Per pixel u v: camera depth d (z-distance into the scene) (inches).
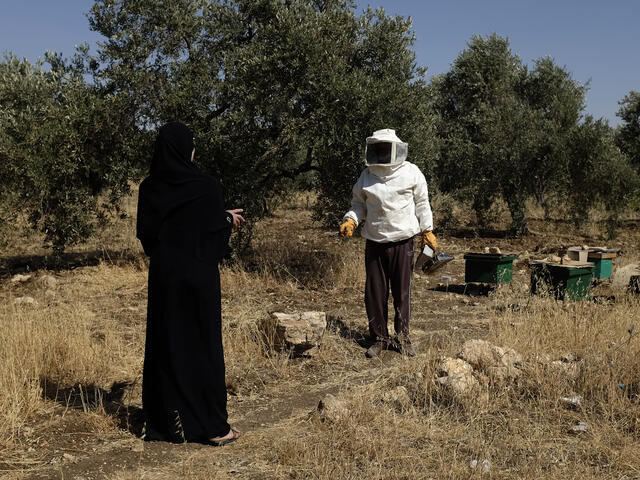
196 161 366.6
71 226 375.2
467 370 192.9
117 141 385.4
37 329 217.0
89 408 174.9
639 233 600.7
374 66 376.5
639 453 141.2
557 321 242.2
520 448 147.3
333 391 193.5
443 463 137.5
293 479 135.0
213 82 365.1
